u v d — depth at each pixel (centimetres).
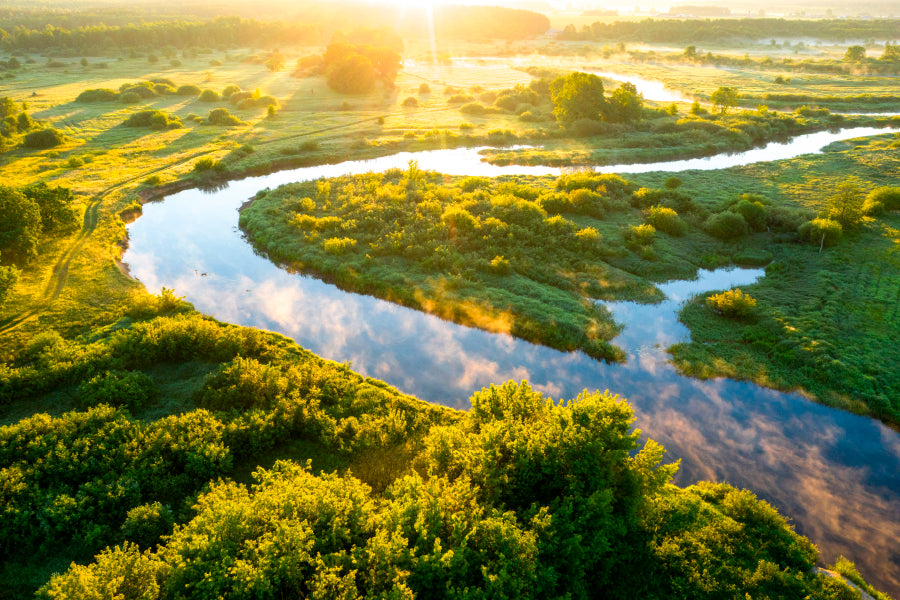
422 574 1616
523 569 1625
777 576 1928
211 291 4241
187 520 2138
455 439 2247
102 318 3662
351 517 1827
